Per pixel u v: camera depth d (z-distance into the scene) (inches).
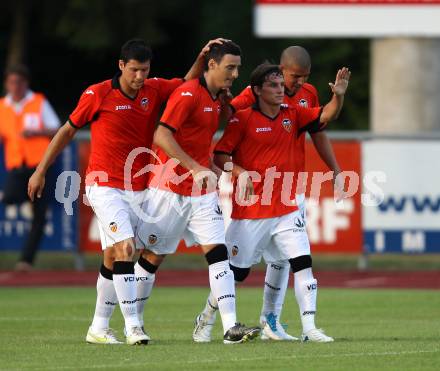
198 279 2193.7
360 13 2476.6
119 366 1072.8
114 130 1239.5
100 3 4119.1
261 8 2470.5
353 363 1091.3
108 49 4274.1
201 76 1257.4
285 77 1336.1
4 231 2299.5
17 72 2202.3
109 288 1267.2
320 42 4141.2
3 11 4315.9
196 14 4207.7
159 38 4168.3
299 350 1181.1
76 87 4576.8
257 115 1270.9
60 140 1259.8
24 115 2222.0
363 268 2297.0
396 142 2231.8
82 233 2300.7
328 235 2250.2
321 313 1651.1
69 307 1717.5
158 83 1269.7
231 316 1237.7
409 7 2470.5
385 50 2642.7
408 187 2242.9
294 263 1269.7
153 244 1273.4
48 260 2443.4
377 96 2669.8
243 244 1284.4
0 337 1338.6
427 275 2251.5
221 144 1279.5
